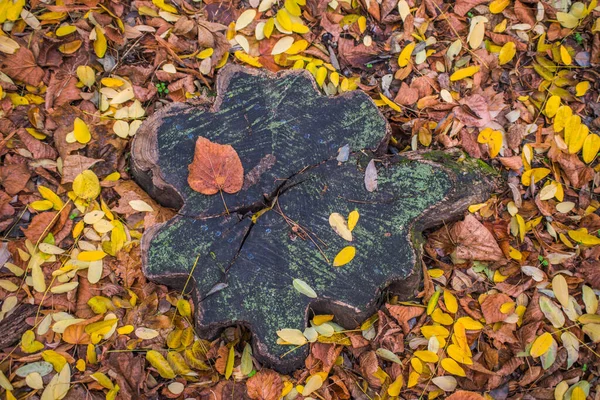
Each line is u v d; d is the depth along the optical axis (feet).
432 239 3.90
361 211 3.65
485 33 4.30
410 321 3.78
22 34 4.09
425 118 4.10
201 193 3.65
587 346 3.81
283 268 3.58
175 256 3.59
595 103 4.25
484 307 3.80
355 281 3.58
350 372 3.72
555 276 3.85
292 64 4.17
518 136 4.08
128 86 4.06
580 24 4.34
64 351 3.67
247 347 3.69
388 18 4.27
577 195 4.08
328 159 3.70
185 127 3.75
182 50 4.15
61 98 4.00
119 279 3.78
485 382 3.72
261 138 3.72
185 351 3.67
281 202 3.63
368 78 4.19
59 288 3.72
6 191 3.85
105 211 3.83
